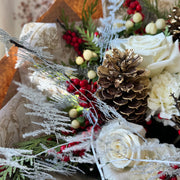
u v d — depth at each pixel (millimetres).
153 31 404
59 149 348
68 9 467
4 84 428
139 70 350
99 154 284
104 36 407
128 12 442
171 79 367
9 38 311
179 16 399
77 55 458
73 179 342
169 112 354
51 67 345
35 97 320
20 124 390
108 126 319
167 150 321
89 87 349
